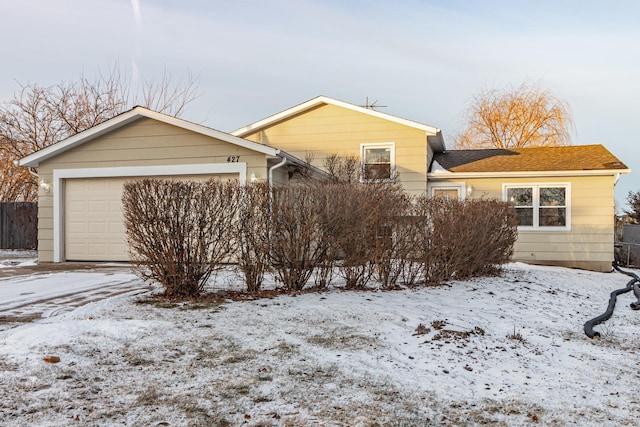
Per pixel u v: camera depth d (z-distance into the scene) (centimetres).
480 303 726
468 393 378
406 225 822
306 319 572
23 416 308
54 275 954
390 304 664
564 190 1478
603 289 989
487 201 1013
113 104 2553
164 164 1170
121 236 1188
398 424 316
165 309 603
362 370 417
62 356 420
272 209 712
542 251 1484
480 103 2902
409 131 1542
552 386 404
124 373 391
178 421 309
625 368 463
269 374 399
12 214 1878
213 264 684
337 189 752
